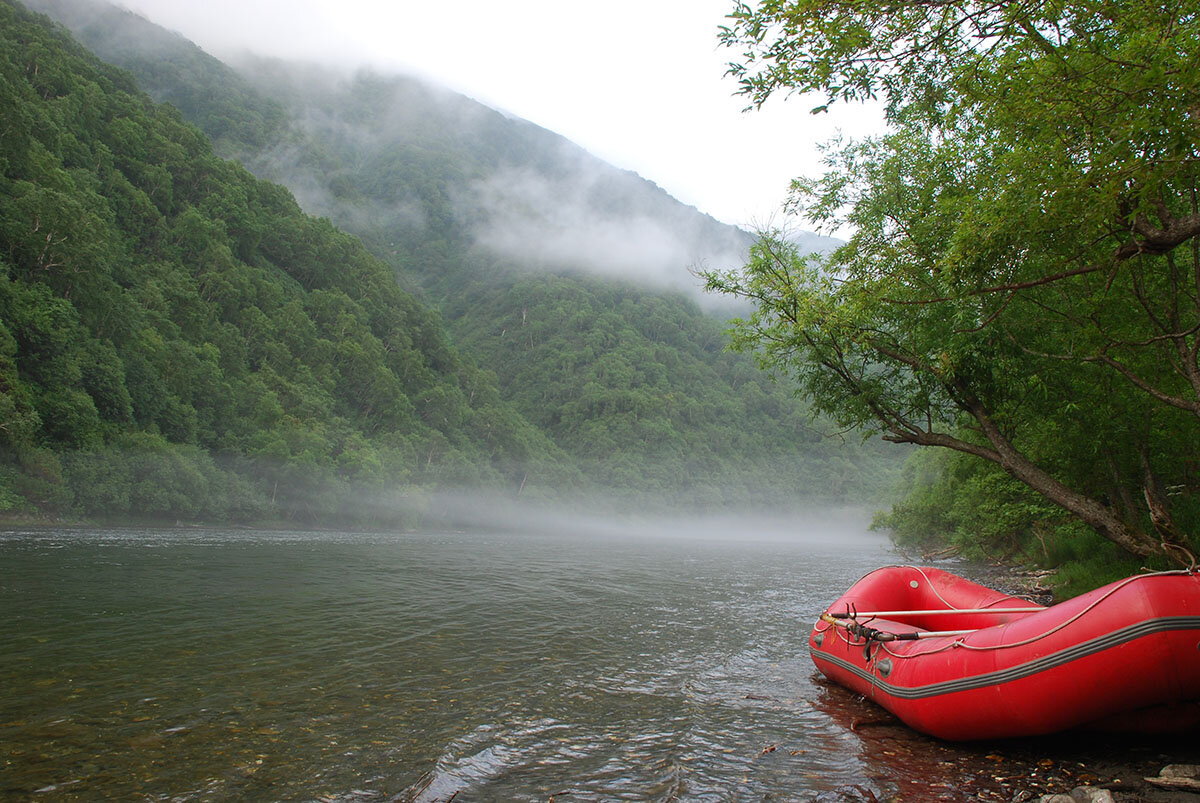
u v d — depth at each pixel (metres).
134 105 105.88
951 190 9.41
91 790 4.65
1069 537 19.08
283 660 8.77
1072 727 4.93
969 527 27.97
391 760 5.40
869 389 10.41
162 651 8.97
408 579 19.64
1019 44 5.80
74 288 52.53
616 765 5.39
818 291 10.31
